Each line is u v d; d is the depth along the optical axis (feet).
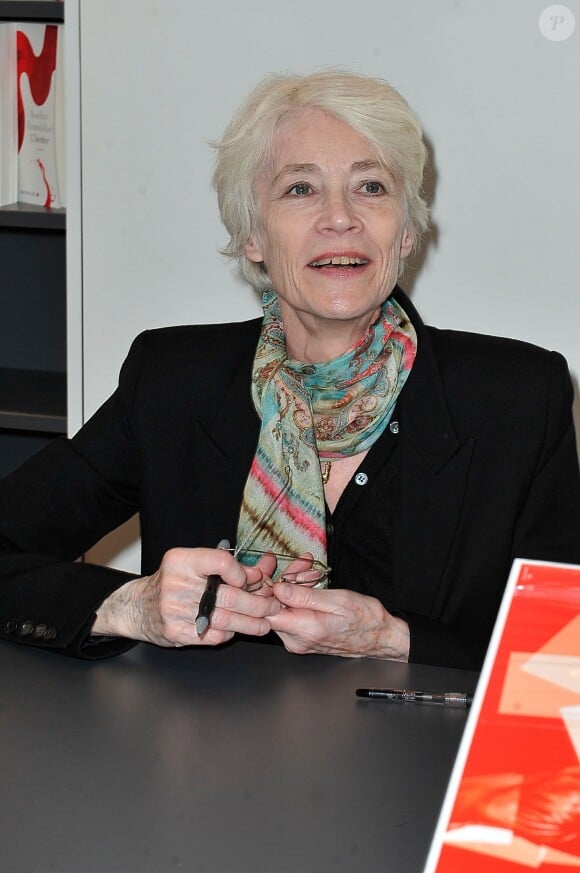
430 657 3.79
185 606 3.59
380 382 4.72
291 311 4.87
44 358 9.21
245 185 4.76
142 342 5.22
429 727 3.14
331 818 2.66
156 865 2.47
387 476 4.75
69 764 2.91
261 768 2.89
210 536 4.78
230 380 4.97
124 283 6.68
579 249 5.97
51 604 3.83
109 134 6.49
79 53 6.43
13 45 7.38
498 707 2.15
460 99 5.92
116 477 5.06
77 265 6.72
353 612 3.73
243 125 4.69
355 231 4.48
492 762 2.07
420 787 2.81
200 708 3.26
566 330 6.07
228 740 3.05
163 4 6.25
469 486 4.62
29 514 4.89
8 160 7.55
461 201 6.05
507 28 5.79
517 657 2.22
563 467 4.73
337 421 4.74
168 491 4.91
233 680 3.46
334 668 3.58
